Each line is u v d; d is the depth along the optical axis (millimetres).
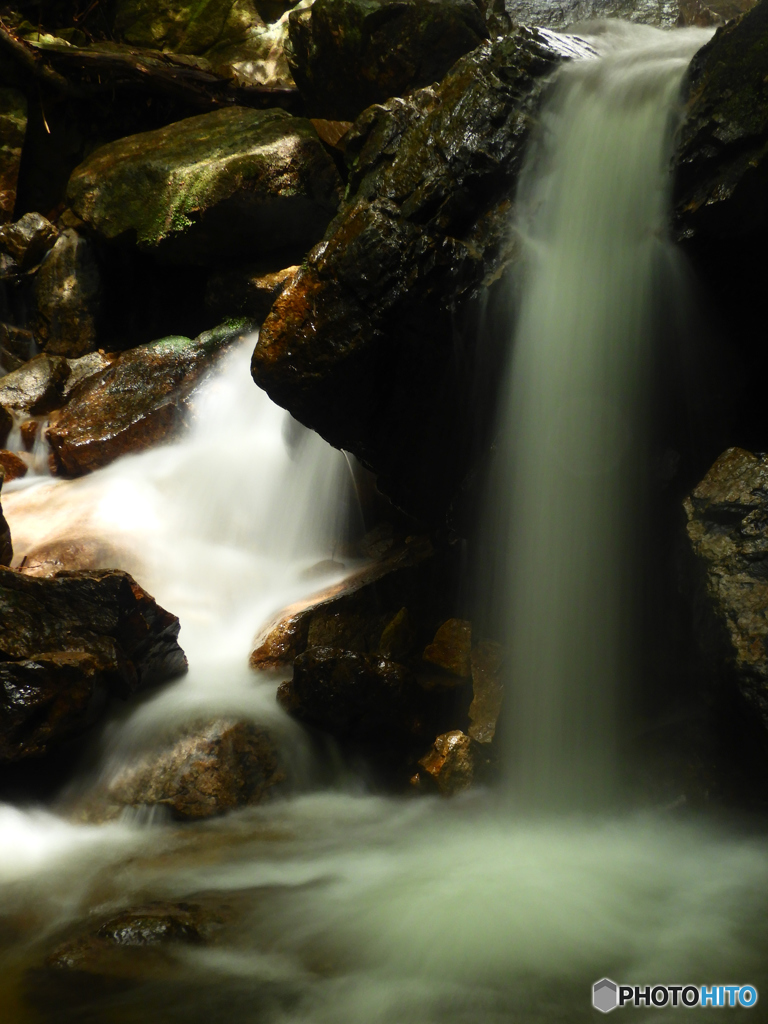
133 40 13258
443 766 5602
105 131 12945
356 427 6465
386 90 9805
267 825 5379
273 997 3555
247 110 11094
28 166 12883
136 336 11742
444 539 6863
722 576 4652
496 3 9523
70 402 10078
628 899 4320
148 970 3752
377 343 6031
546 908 4238
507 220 5914
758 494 4684
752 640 4441
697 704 5395
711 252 5234
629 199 5543
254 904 4324
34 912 4352
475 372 6145
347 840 5129
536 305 5867
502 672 6086
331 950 3895
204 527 8594
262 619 7336
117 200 10477
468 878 4586
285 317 6211
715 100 5043
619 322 5605
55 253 11383
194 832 5309
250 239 10125
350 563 7840
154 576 7777
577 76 6051
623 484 5762
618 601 5777
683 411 5773
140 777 5559
